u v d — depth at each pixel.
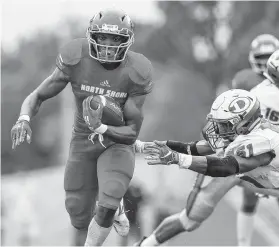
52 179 55.44
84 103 15.62
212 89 86.75
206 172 15.66
